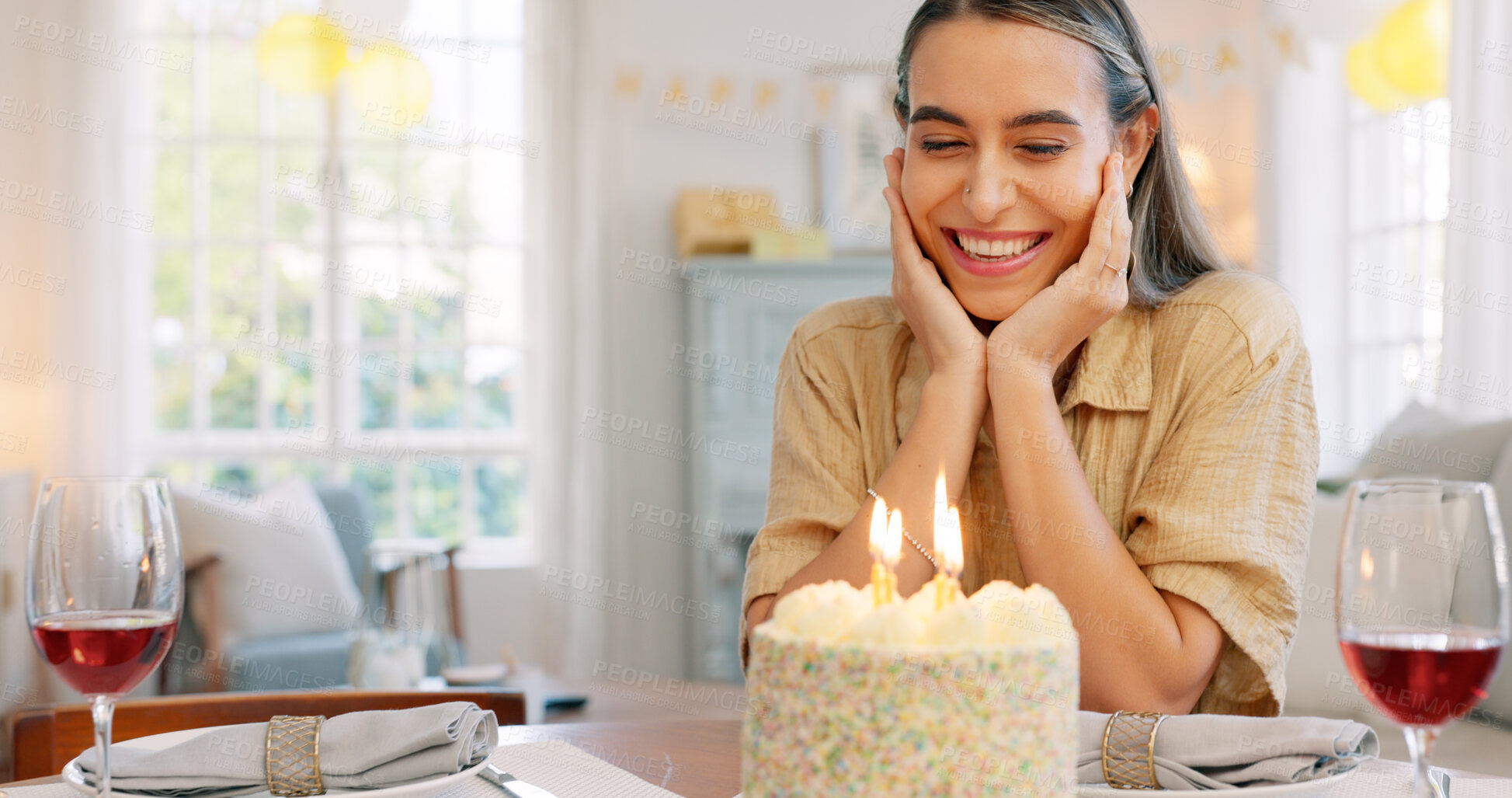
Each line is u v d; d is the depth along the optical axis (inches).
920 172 45.2
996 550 47.7
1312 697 84.9
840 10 180.1
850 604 22.1
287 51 144.3
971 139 44.1
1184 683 40.3
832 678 20.3
